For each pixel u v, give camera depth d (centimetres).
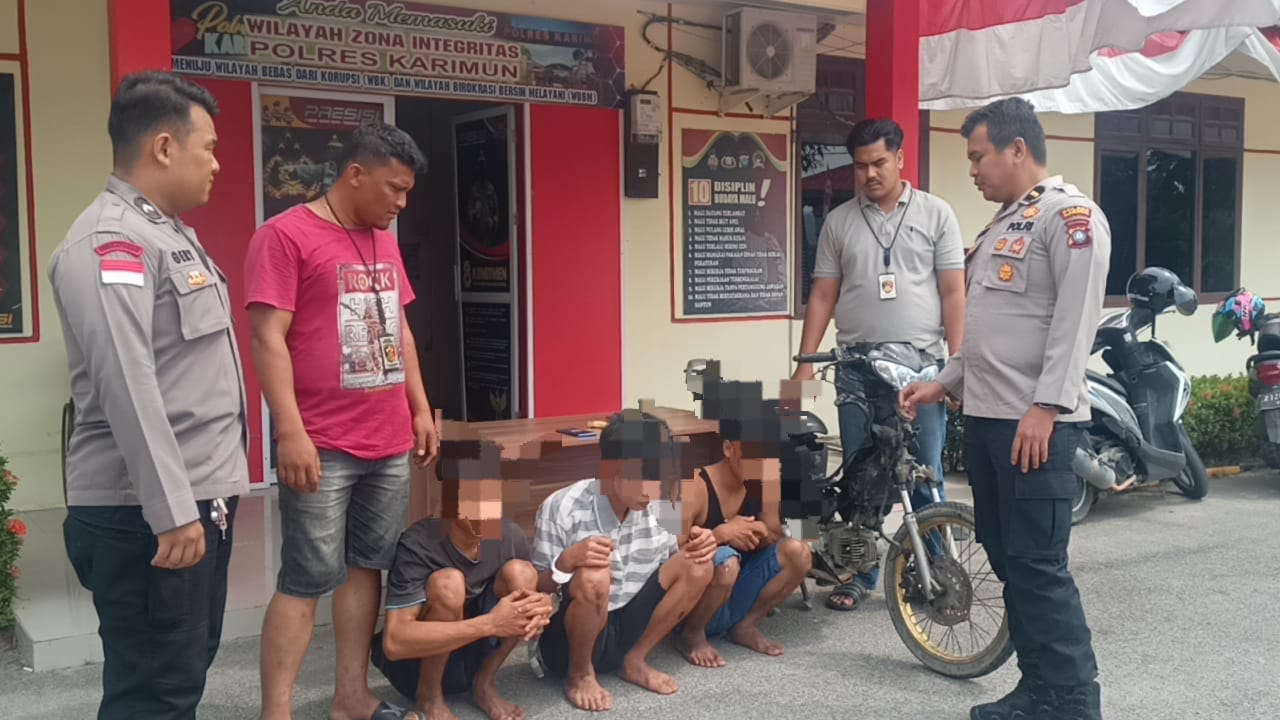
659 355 746
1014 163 339
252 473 602
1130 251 975
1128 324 637
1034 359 327
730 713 354
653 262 738
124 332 235
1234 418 751
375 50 625
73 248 238
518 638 346
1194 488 665
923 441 457
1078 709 324
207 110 261
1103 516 632
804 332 488
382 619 413
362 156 313
